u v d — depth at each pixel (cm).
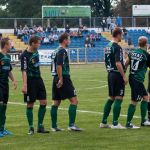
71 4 10506
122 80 1634
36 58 1561
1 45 1557
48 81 3841
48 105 2380
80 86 3397
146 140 1424
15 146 1363
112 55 1628
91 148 1320
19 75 4534
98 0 10581
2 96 1538
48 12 7819
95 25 7606
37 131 1583
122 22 7831
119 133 1546
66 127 1689
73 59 6575
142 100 1672
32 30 7100
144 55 1636
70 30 7431
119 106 1639
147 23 7925
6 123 1794
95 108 2212
